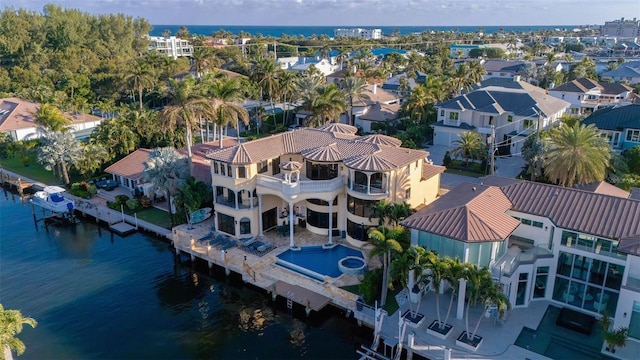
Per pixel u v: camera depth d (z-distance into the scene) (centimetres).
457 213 3475
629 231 3172
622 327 3105
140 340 3462
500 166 6925
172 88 5622
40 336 3512
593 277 3378
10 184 6862
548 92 10150
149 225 5256
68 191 6359
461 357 3012
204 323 3662
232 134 9462
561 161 4769
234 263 4303
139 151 6638
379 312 3369
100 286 4200
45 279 4328
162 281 4291
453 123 7969
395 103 10425
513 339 3180
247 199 4741
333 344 3394
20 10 15100
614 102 9681
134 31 18350
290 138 5166
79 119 9319
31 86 11750
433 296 3706
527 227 3662
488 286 2955
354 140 4972
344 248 4572
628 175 5150
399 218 3797
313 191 4450
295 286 3909
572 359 2986
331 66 16338
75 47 14612
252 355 3288
